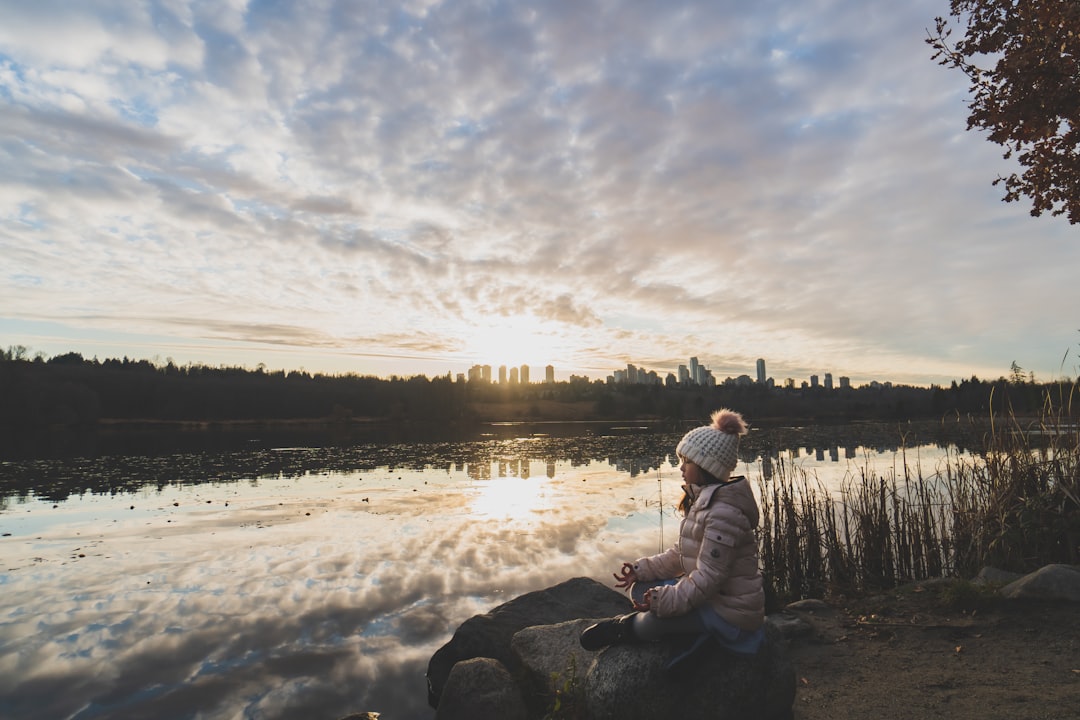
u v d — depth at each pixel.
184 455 33.41
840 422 67.50
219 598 8.53
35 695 5.83
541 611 6.39
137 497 17.78
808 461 23.38
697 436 3.63
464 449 37.53
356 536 12.33
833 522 9.12
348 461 29.34
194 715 5.49
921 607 6.82
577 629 5.07
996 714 4.24
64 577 9.55
